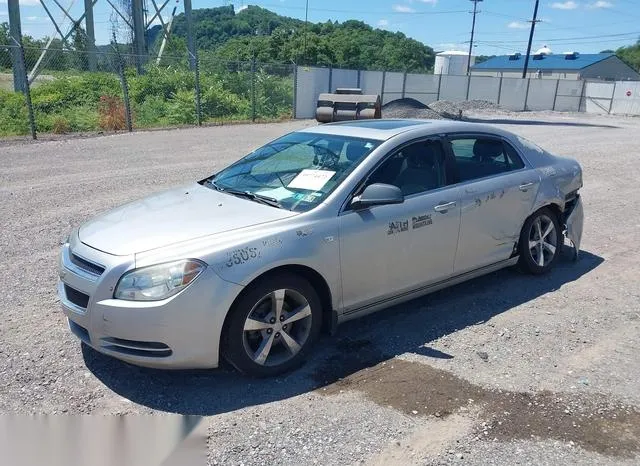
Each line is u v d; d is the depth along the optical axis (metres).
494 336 4.43
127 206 4.40
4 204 8.09
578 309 4.98
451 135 4.90
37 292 5.08
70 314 3.66
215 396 3.56
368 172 4.23
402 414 3.38
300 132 5.16
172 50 34.91
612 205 9.09
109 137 15.73
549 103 42.56
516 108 40.94
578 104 43.69
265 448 3.05
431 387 3.68
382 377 3.81
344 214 4.01
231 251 3.51
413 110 23.17
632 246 6.89
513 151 5.39
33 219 7.36
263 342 3.72
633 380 3.81
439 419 3.34
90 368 3.85
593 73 70.56
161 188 9.23
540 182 5.45
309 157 4.60
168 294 3.35
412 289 4.52
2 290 5.10
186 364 3.46
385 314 4.83
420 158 4.63
